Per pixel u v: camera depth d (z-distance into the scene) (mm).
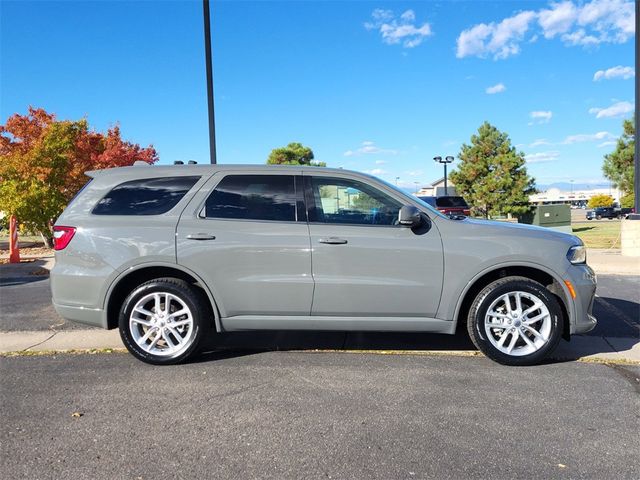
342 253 4477
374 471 2844
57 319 6562
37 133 16062
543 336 4492
